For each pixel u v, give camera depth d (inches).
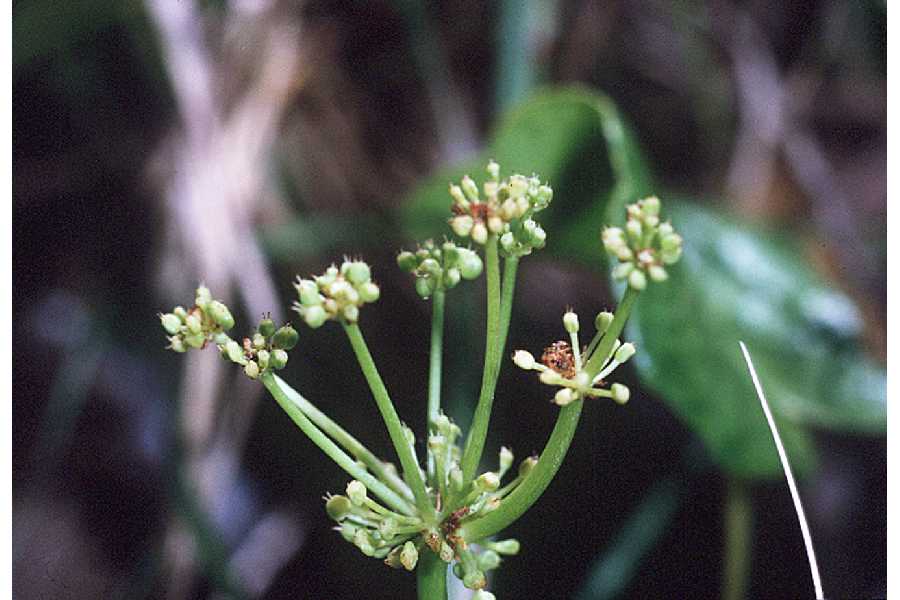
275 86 16.7
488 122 19.0
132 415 16.1
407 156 18.7
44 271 16.8
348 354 16.3
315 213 17.8
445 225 14.8
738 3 20.2
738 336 14.3
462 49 18.8
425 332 16.9
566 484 15.6
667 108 20.6
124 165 16.4
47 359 16.5
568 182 13.9
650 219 10.5
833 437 17.3
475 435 10.7
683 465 14.9
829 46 20.6
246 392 15.1
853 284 17.6
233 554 15.2
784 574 16.4
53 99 16.5
